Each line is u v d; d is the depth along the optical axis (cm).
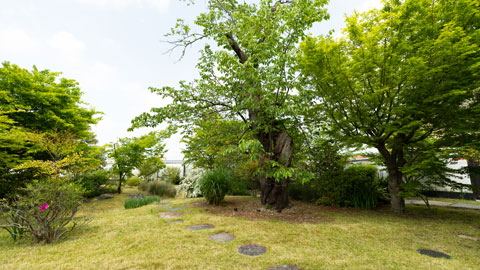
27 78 845
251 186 1005
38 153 889
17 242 388
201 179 753
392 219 522
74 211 429
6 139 696
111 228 445
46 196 393
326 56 534
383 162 729
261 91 552
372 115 585
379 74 523
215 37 738
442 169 529
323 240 359
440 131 562
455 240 366
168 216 557
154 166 1677
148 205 764
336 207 689
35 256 304
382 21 500
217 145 876
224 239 364
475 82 464
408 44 496
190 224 464
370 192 682
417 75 462
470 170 530
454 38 432
